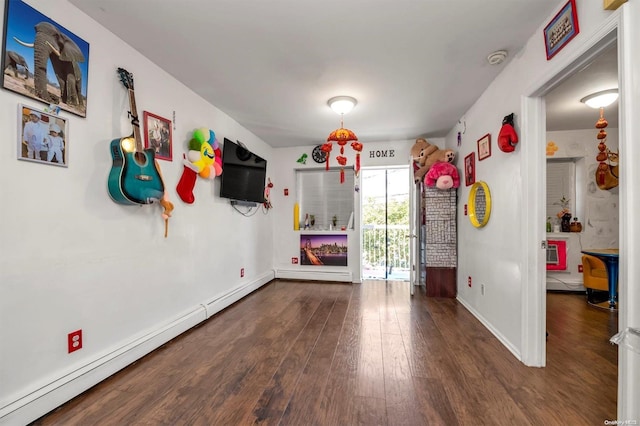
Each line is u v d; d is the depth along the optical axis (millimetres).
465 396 1641
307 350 2215
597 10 1359
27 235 1438
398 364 1998
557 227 4203
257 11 1675
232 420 1450
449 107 3158
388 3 1605
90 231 1753
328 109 3211
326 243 4770
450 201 3750
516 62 2127
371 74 2424
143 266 2162
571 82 2502
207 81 2557
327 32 1869
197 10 1671
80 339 1691
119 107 1945
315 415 1485
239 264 3697
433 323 2803
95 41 1779
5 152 1355
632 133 1178
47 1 1516
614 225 3967
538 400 1604
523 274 2012
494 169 2516
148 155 2043
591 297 3672
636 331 1088
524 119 2010
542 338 1979
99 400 1603
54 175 1558
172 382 1780
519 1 1591
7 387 1358
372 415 1482
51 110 1536
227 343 2338
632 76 1178
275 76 2461
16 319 1395
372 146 4586
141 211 2145
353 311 3172
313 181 4941
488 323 2654
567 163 4191
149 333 2186
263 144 4496
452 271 3756
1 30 1337
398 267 5223
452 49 2062
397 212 5316
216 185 3158
